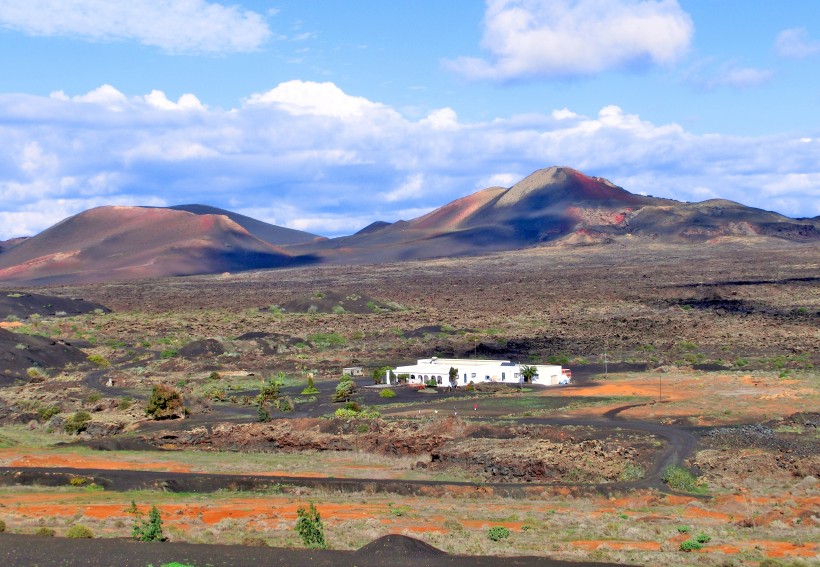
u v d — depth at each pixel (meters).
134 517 59.66
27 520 58.41
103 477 75.94
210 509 63.91
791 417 97.62
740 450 83.12
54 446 95.69
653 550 50.12
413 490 72.00
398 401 119.31
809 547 50.69
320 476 77.62
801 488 71.44
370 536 53.47
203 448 95.50
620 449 84.12
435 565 45.25
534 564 45.75
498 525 58.19
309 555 47.06
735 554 48.50
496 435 92.94
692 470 77.94
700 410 104.06
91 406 118.94
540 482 75.12
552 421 99.62
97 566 44.91
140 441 97.06
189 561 45.72
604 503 68.44
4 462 83.12
